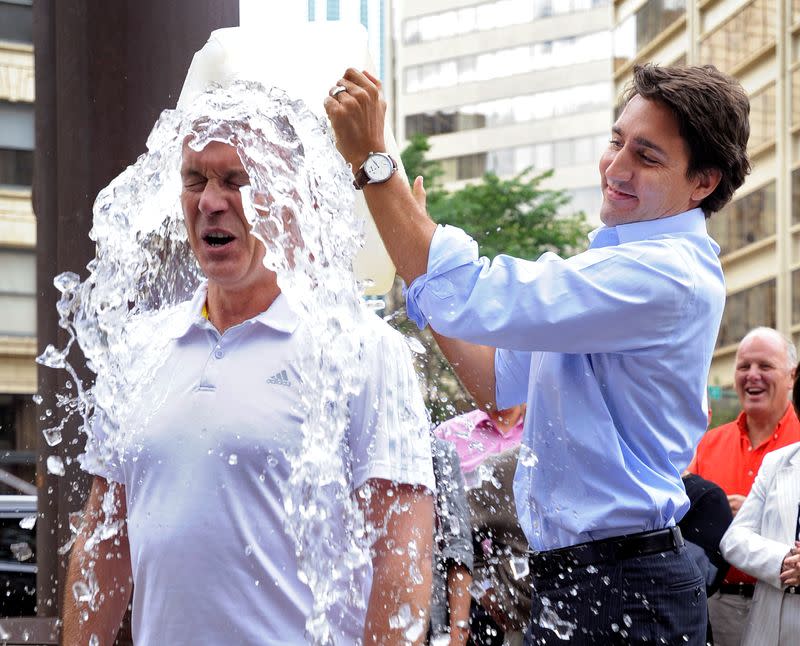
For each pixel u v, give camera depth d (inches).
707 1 1625.2
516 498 84.9
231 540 64.8
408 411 68.2
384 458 66.4
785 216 1482.5
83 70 105.0
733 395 1381.6
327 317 68.9
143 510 67.2
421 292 80.8
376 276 93.0
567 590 80.0
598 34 2418.8
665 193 83.6
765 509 148.2
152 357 70.7
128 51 105.1
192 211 70.2
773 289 1505.9
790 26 1459.2
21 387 745.0
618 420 80.8
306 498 65.6
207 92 72.9
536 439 82.7
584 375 80.9
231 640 64.4
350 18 109.0
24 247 750.5
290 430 65.9
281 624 65.1
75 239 104.7
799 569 140.8
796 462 149.4
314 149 72.5
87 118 105.0
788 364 180.2
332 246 72.7
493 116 2536.9
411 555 66.4
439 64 2603.3
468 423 118.8
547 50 2474.2
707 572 134.7
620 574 78.8
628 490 79.2
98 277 81.4
